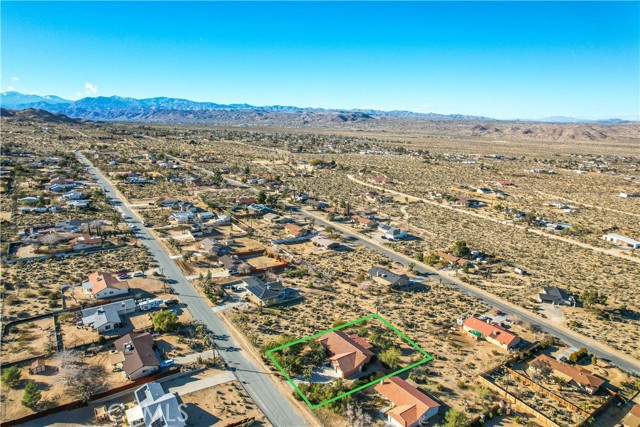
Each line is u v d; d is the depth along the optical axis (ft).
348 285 279.08
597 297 260.42
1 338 200.85
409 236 392.06
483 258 337.52
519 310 252.83
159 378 177.99
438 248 359.25
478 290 279.49
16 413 155.94
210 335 213.05
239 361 192.95
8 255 297.74
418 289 276.82
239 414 159.74
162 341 205.67
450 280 294.46
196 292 260.01
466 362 198.80
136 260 303.89
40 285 255.29
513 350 209.56
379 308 248.11
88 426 151.94
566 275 309.83
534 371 189.88
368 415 161.07
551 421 160.35
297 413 161.99
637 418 161.79
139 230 371.35
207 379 179.83
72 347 197.88
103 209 426.92
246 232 380.99
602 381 183.21
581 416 166.09
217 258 313.12
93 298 243.81
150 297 249.96
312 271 297.12
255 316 232.94
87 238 327.26
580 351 205.87
